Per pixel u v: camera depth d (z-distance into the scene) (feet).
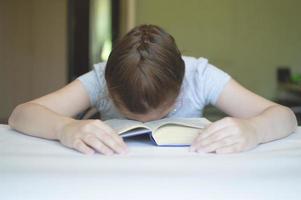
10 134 2.92
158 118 2.73
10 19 12.68
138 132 2.56
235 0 14.19
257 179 1.87
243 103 3.26
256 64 14.62
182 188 1.73
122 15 13.34
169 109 2.74
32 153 2.33
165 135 2.60
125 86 2.43
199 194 1.67
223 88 3.34
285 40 14.64
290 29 14.60
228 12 14.21
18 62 12.87
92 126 2.45
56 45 12.83
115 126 2.65
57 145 2.56
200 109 3.45
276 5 14.44
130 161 2.16
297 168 2.06
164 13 13.80
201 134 2.49
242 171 1.99
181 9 13.88
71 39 12.92
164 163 2.12
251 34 14.44
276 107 3.09
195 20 14.03
